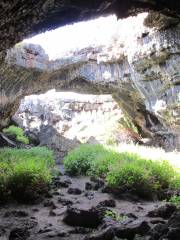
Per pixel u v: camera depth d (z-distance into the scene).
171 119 20.02
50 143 22.53
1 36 9.12
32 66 21.66
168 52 17.34
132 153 14.30
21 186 9.59
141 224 6.19
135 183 10.08
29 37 9.93
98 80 23.58
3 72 20.12
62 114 31.34
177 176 11.23
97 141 25.55
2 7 7.54
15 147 20.05
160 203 9.47
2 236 6.75
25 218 8.05
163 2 8.48
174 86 18.55
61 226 7.30
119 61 22.39
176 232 5.34
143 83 20.78
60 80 24.73
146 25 16.66
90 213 7.24
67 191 11.05
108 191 10.52
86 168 14.13
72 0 8.32
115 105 29.91
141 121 25.75
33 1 7.92
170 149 21.95
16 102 24.25
